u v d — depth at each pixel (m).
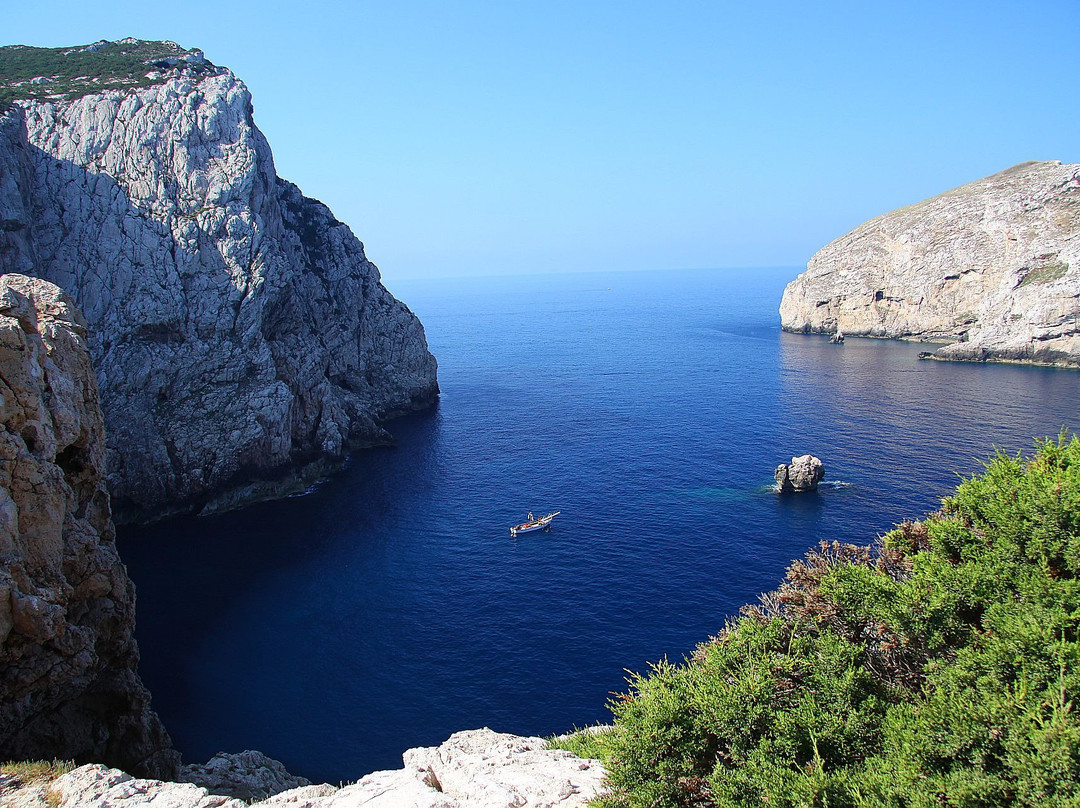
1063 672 14.51
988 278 175.75
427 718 42.84
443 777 18.25
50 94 88.00
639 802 15.70
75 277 80.12
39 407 23.72
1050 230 164.62
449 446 103.69
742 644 19.84
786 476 76.25
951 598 17.72
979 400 112.19
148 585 61.09
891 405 112.38
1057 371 137.50
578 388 144.00
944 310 185.50
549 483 84.50
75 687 24.48
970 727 14.16
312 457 91.69
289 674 47.81
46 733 24.02
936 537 20.61
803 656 18.70
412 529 72.38
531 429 111.25
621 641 49.75
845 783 14.48
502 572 61.53
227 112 93.75
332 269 119.44
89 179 83.62
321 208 125.94
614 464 90.44
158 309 82.00
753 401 122.31
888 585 19.05
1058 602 16.44
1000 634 16.41
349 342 119.25
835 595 19.52
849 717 16.09
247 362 86.56
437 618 54.31
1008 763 13.48
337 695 45.41
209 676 47.69
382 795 16.78
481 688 45.44
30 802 16.52
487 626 52.78
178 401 81.62
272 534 72.50
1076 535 17.89
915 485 75.69
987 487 21.31
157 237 84.50
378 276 131.38
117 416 77.06
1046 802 12.50
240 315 87.50
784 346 196.25
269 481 85.00
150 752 28.08
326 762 39.25
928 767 14.30
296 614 55.72
